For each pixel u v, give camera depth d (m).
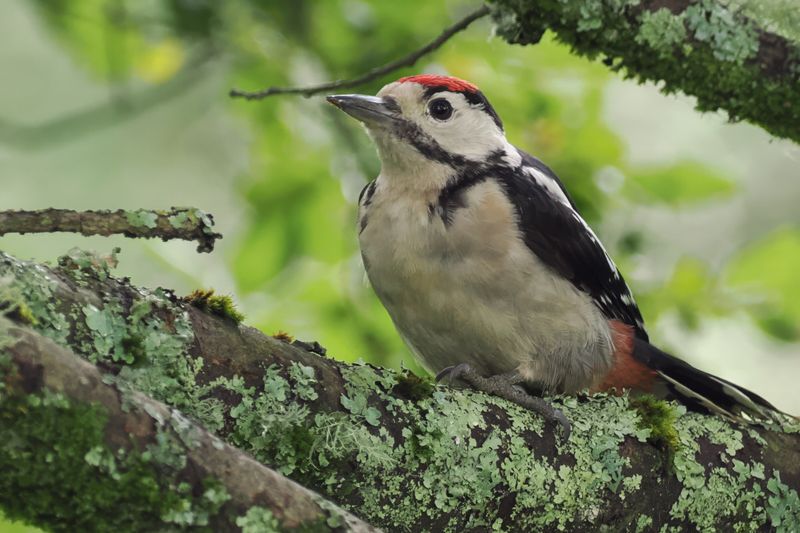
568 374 8.70
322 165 11.37
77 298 5.22
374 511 5.93
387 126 8.88
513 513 6.38
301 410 5.74
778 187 14.40
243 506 4.59
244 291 10.88
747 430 7.26
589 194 10.75
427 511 6.05
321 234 11.13
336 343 10.60
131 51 11.62
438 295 8.48
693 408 9.00
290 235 11.09
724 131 13.89
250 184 11.41
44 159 14.45
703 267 10.69
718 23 7.39
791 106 7.47
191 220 5.38
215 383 5.56
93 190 14.57
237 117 11.74
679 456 6.89
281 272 10.95
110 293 5.37
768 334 10.56
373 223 8.74
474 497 6.17
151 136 14.85
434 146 8.84
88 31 11.13
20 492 4.49
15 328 4.41
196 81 11.46
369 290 10.85
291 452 5.68
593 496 6.59
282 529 4.59
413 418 6.06
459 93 9.06
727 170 11.12
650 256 11.13
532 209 8.62
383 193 8.87
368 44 10.98
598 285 8.93
